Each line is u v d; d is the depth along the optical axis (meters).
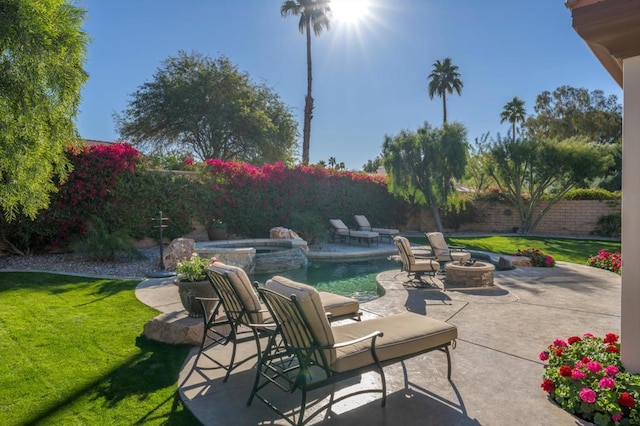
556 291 6.75
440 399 3.01
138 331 4.59
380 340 2.92
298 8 24.62
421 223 21.56
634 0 2.32
